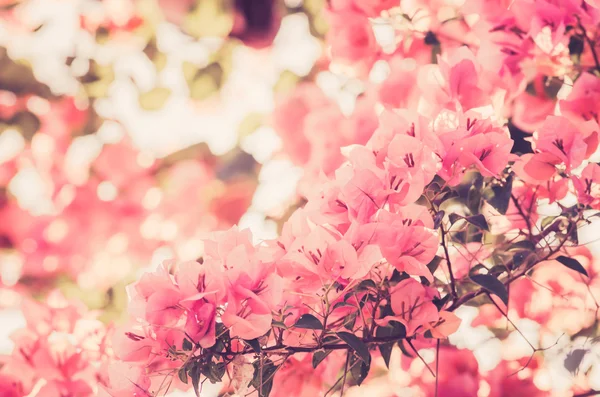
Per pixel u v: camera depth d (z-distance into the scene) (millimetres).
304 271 1238
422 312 1256
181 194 1839
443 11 1601
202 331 1187
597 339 1655
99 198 1868
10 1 1792
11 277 1827
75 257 1844
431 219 1239
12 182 1849
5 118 1822
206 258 1256
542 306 1701
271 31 1745
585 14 1363
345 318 1271
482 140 1260
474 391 1688
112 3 1790
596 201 1300
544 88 1460
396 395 1707
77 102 1842
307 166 1675
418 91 1553
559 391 1687
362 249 1229
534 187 1376
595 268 1696
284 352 1250
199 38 1743
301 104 1703
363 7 1626
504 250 1348
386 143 1291
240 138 1810
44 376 1475
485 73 1424
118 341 1217
